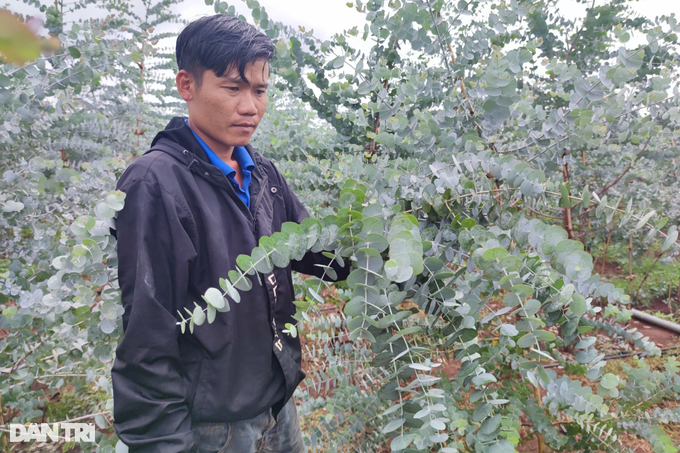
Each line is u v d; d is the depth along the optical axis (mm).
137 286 998
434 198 1148
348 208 906
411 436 849
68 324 1076
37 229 1607
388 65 2246
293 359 1362
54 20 1796
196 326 1107
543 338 850
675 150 2133
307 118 3762
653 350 1674
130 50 1992
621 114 1725
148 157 1116
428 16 1738
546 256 972
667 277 4656
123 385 992
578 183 3711
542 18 2568
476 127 1810
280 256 887
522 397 1710
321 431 1863
